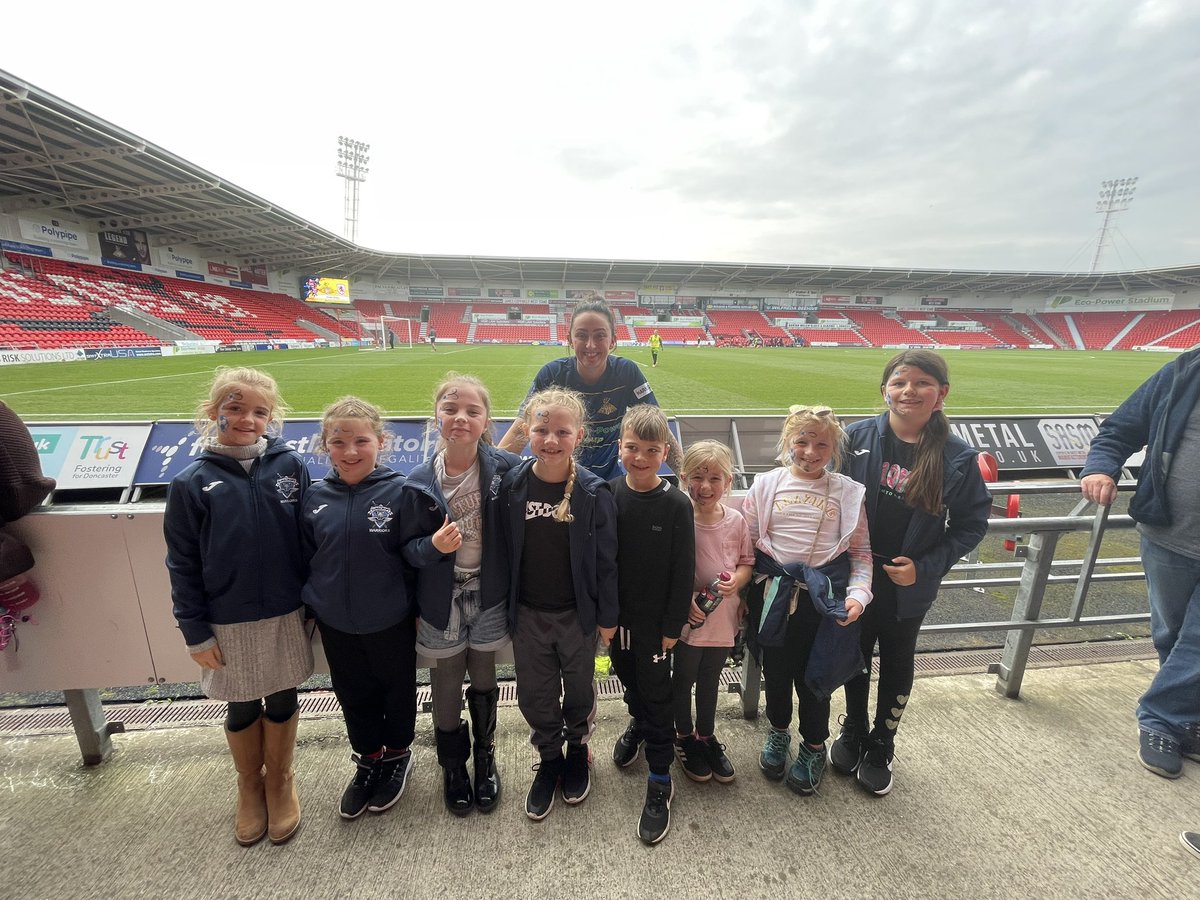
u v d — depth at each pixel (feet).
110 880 4.81
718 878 4.89
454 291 171.01
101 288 81.00
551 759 5.85
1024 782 6.03
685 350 122.93
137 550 5.76
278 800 5.37
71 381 44.39
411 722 5.91
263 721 5.47
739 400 42.27
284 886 4.80
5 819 5.42
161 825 5.40
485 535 5.64
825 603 5.38
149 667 6.06
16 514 5.43
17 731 6.89
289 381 48.29
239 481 5.24
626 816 5.63
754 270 163.53
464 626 5.75
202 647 5.11
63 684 5.96
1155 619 6.89
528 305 170.71
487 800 5.62
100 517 5.64
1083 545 15.88
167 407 33.58
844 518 5.78
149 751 6.46
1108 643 9.42
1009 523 6.84
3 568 5.23
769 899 4.68
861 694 6.32
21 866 4.92
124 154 61.31
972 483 5.65
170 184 72.49
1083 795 5.84
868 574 5.75
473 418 5.43
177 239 100.94
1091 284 171.63
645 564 5.53
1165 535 6.53
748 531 6.25
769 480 6.33
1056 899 4.67
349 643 5.41
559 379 8.39
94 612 5.88
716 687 6.18
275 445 5.64
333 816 5.57
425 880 4.86
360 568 5.26
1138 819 5.53
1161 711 6.37
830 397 44.32
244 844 5.16
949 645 9.95
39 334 64.13
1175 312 160.25
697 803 5.79
